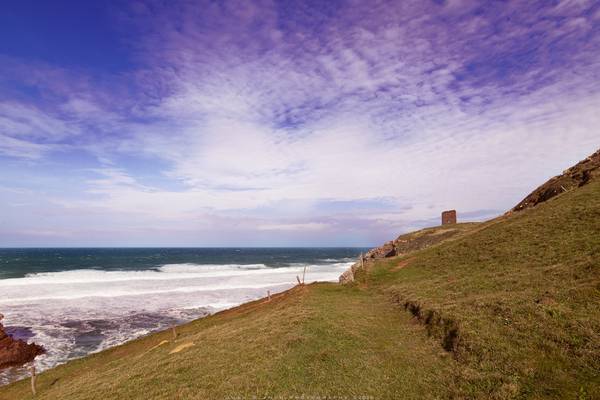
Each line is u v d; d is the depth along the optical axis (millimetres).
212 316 36781
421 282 27062
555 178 46031
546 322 12742
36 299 51812
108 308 47500
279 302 33031
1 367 28922
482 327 14078
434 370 12820
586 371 9797
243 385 12922
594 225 22438
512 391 9898
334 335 17891
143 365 18719
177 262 133875
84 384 18359
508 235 28750
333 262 140250
